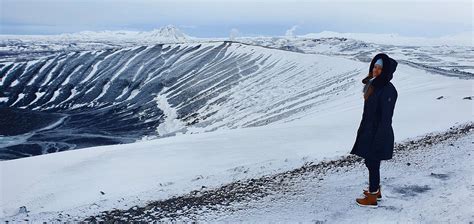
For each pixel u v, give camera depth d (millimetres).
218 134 12734
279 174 8180
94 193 7250
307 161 9039
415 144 10492
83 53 115625
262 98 63250
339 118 16344
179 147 10445
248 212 6316
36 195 7230
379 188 6438
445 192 6762
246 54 93875
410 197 6676
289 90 63469
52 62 111188
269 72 77625
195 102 71062
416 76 40062
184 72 90750
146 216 6293
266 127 14586
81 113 75188
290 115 46625
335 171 8281
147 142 11734
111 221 6105
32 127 62469
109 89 90875
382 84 6031
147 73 95312
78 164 8945
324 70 68625
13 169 8742
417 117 14992
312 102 48781
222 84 76188
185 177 7984
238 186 7527
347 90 49125
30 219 6242
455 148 9898
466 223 5457
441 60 175625
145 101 79500
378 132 6090
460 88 24297
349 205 6445
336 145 10453
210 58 96875
